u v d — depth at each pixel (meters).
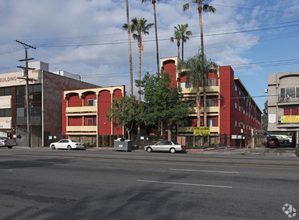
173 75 32.12
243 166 12.56
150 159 16.30
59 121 41.88
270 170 11.28
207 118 34.19
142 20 33.97
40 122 39.09
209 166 12.67
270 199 6.73
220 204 6.36
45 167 13.06
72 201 6.89
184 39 41.47
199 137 29.98
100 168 12.46
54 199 7.12
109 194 7.53
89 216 5.70
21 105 40.97
